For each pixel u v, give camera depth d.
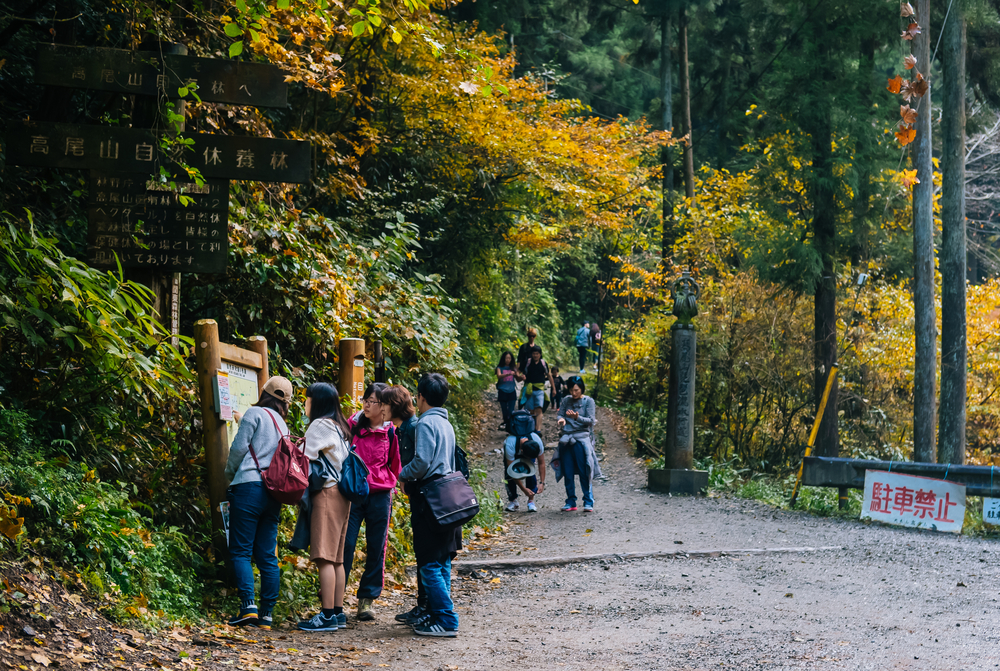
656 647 5.18
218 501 5.68
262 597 5.34
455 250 18.62
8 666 3.62
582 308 37.75
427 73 15.64
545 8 25.67
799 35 16.69
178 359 6.09
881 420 17.12
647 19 25.25
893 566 7.91
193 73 6.59
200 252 6.57
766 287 17.23
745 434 17.33
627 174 18.83
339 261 9.47
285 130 14.27
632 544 9.13
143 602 4.78
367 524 5.95
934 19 16.31
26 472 4.82
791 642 5.21
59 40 8.37
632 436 18.39
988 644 5.12
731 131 22.33
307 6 8.66
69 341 5.32
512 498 11.72
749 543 9.16
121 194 6.47
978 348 18.06
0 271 5.41
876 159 15.90
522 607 6.49
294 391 7.93
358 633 5.52
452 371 10.69
